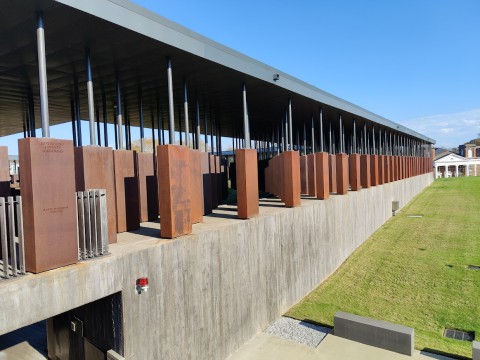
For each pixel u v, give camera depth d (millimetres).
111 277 4723
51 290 4082
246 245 7613
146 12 5766
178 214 6031
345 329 7711
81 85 8984
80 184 5742
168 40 6172
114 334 4977
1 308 3658
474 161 65688
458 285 10336
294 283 9602
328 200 11828
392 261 12828
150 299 5281
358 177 15078
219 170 11328
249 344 7512
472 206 23953
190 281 6051
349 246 13766
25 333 7664
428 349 7156
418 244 14891
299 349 7285
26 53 6539
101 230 4797
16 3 4598
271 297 8531
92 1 4938
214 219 8000
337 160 13641
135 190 6984
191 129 18203
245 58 8227
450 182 42906
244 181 7953
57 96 10141
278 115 15438
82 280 4383
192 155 7430
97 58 6891
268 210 9453
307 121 17688
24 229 4207
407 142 30297
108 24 5301
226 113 14391
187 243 6008
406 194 26281
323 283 11156
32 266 4129
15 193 8492
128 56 6809
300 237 9930
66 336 6055
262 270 8164
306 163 13375
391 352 7094
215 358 6637
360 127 20344
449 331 8039
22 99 10422
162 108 12602
